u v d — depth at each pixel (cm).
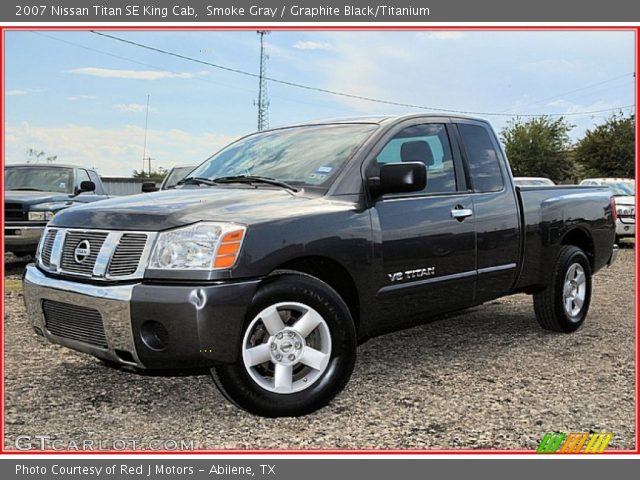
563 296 585
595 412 392
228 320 348
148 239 360
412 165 407
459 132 524
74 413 391
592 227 627
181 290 344
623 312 705
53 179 1113
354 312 425
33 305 408
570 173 5141
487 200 517
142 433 361
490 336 586
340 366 389
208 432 362
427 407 399
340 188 423
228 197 402
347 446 342
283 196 410
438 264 468
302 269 405
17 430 365
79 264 382
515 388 435
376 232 424
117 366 388
